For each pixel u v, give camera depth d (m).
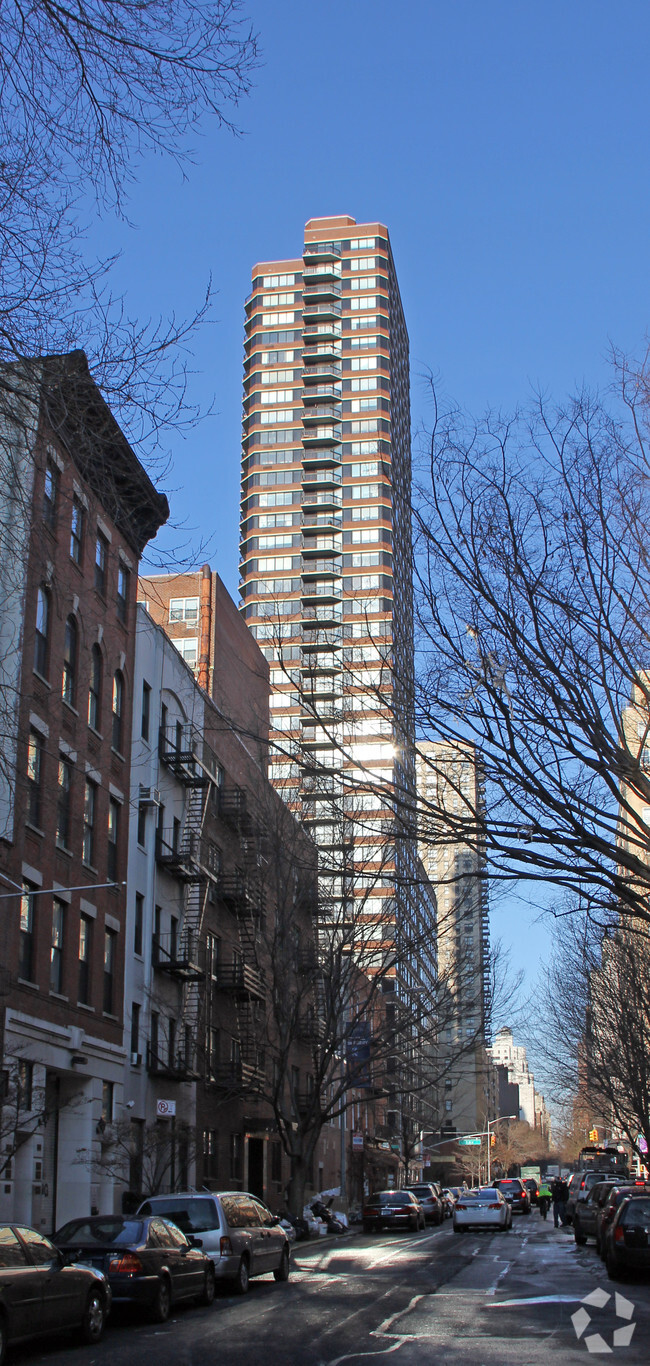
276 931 41.75
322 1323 17.75
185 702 42.09
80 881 30.67
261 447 117.38
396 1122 93.81
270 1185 51.22
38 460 13.18
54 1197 29.72
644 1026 43.59
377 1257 33.00
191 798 41.59
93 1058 30.92
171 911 39.47
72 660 30.67
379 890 55.81
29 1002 26.97
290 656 88.56
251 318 123.31
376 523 112.75
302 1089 57.16
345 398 118.44
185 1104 39.56
